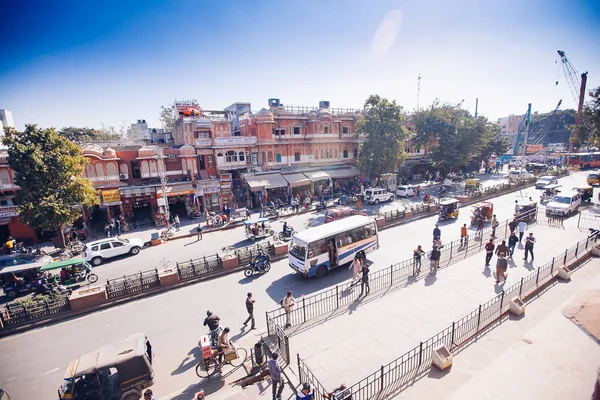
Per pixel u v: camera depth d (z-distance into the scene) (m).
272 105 40.06
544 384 7.73
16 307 12.64
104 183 28.11
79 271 16.69
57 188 21.41
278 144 36.72
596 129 34.56
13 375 9.77
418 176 49.91
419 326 10.64
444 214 24.94
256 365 9.07
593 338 9.31
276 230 25.12
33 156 20.05
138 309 13.41
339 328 10.82
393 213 26.28
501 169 60.62
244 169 35.06
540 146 78.62
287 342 8.98
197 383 8.87
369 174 37.22
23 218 20.78
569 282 13.12
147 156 29.70
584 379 7.82
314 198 36.34
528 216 22.34
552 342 9.30
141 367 8.09
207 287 15.17
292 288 14.59
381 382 7.54
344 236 16.34
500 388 7.68
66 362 10.28
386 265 16.55
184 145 31.58
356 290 13.70
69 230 24.38
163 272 15.47
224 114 37.41
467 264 15.66
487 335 9.84
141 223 28.19
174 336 11.29
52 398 8.80
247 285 15.18
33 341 11.52
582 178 44.81
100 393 7.73
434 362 8.61
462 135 42.94
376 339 10.09
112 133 56.78
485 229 21.50
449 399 7.44
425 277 14.43
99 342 11.25
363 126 36.62
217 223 27.08
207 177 32.81
